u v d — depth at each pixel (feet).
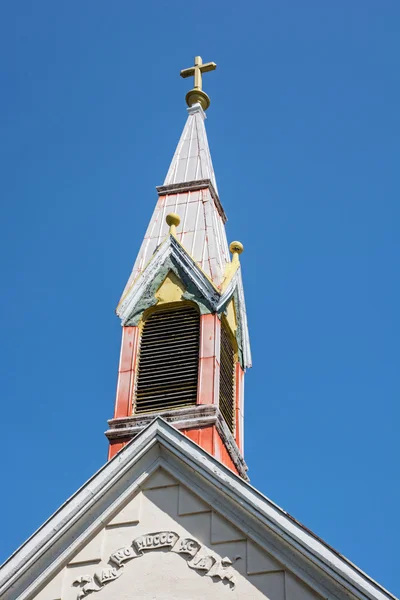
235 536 77.56
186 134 124.26
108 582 77.30
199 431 94.58
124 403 98.53
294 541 75.66
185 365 100.53
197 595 75.15
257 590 74.69
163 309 105.09
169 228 110.73
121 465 82.23
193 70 131.03
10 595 78.13
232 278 107.34
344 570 73.77
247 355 110.11
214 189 116.78
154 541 78.43
